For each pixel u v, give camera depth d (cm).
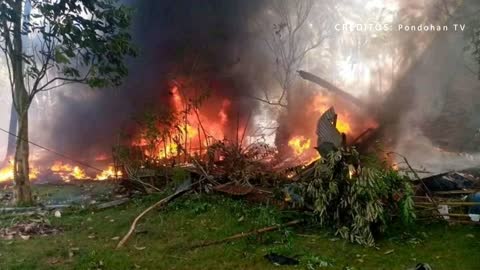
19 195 691
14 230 541
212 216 575
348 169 487
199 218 572
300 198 540
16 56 689
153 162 775
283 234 498
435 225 510
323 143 560
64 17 688
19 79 695
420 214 519
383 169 505
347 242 472
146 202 671
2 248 474
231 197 648
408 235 482
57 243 492
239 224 539
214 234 507
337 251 447
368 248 452
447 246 446
